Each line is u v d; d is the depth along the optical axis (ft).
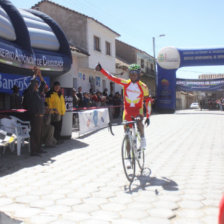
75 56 58.03
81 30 62.64
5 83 29.09
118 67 79.30
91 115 34.76
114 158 19.94
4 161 18.60
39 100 20.44
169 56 77.00
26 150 22.66
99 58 67.10
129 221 9.32
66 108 28.68
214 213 9.88
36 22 27.48
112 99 58.08
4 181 14.15
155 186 13.15
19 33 23.71
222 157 19.70
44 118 23.08
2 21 21.56
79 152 22.16
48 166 17.42
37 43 26.11
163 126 43.55
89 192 12.38
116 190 12.64
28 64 23.36
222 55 72.84
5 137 19.77
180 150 22.88
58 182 13.98
